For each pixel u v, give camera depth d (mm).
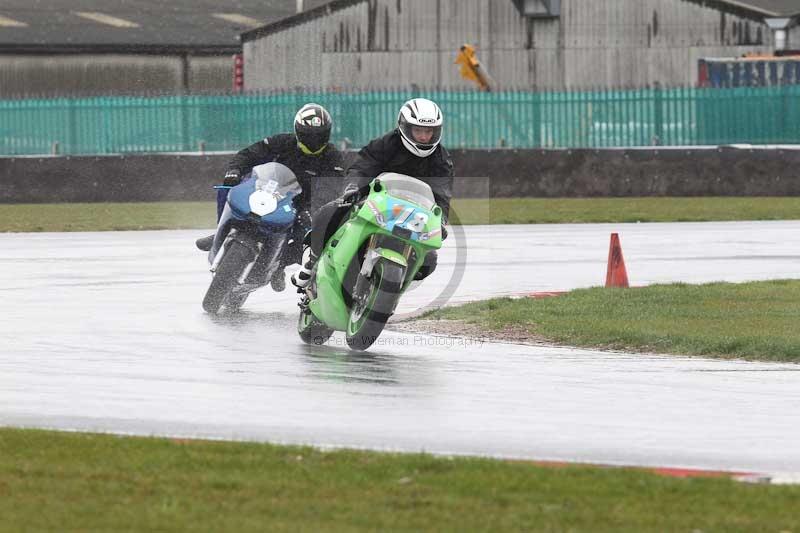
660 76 170500
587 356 39719
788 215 96562
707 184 114938
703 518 21422
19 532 20250
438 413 30844
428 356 39594
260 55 173750
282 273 50688
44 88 181000
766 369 37438
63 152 129125
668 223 92875
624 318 45969
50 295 53969
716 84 142750
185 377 35500
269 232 47406
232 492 22844
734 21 168500
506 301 50500
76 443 26656
